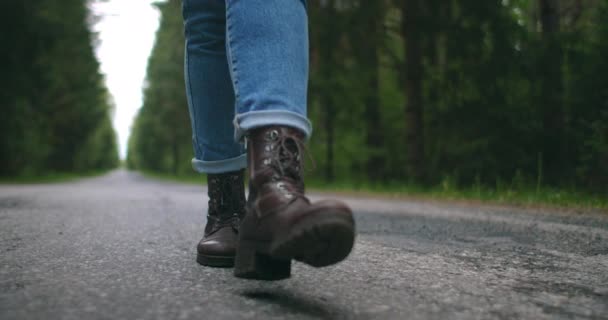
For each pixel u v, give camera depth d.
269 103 1.14
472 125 6.97
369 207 4.73
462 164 7.15
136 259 1.61
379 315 1.03
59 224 2.67
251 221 1.08
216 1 1.42
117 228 2.55
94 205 4.41
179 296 1.13
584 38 6.20
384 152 10.97
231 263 1.46
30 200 5.04
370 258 1.74
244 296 1.15
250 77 1.18
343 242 0.95
